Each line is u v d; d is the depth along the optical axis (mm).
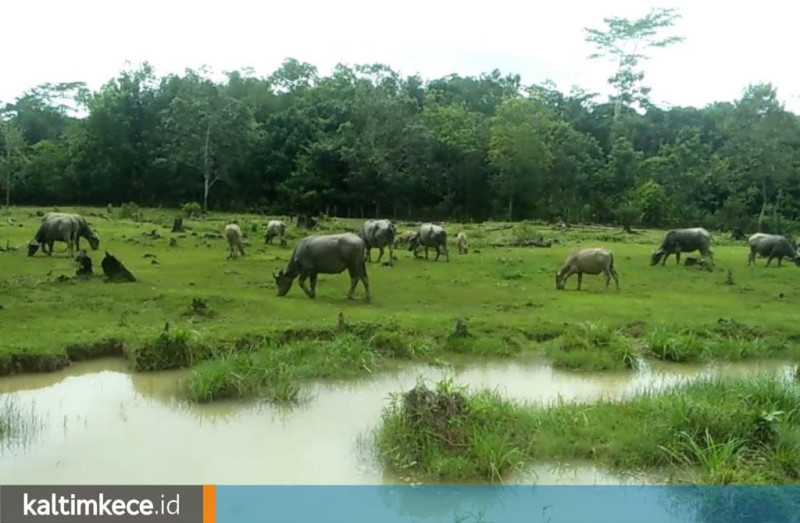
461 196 66938
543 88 81750
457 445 9867
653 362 15555
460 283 22938
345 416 11633
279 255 28484
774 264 30422
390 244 26953
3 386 12859
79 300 17906
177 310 17391
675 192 65062
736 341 16438
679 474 9633
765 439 10211
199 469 9414
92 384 13094
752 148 60625
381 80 74250
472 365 14953
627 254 33000
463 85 84000
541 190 65250
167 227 38875
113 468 9359
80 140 65688
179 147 61000
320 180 61812
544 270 26453
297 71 78375
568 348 15586
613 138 79062
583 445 10117
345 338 14898
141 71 65438
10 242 29906
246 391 12344
